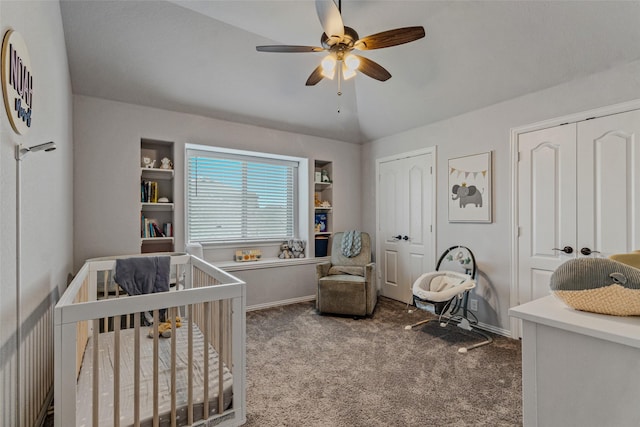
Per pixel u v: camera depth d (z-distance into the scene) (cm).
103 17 239
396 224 426
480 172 320
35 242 145
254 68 315
